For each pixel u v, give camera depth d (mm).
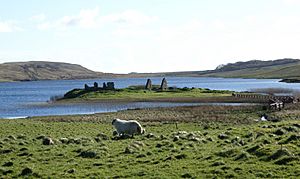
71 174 24375
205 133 41594
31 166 26594
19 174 24922
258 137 34344
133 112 86188
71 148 33219
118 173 24250
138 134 42844
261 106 89812
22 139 40688
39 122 70062
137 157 28750
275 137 32531
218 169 23969
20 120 75875
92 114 85688
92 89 158250
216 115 74250
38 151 32094
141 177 23250
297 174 22422
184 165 25672
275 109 81438
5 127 57562
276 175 22500
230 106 92812
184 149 30922
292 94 146875
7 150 32594
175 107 94938
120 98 131250
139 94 141750
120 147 33219
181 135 38219
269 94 144125
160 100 121625
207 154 28438
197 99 120875
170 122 64438
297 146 28094
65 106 117062
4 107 119812
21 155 30891
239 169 23969
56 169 25859
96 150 30438
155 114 79812
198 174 23422
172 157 27781
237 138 34969
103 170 25125
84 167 26203
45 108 113750
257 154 26875
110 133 48156
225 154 27703
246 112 78438
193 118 69938
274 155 25844
